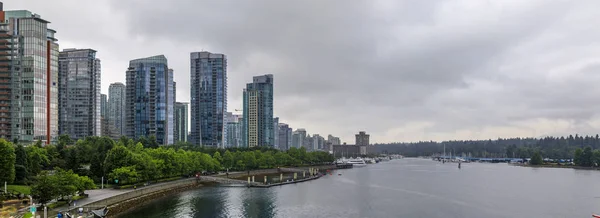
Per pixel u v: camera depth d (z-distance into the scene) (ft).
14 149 618.03
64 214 450.71
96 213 483.10
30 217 412.77
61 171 536.83
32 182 608.60
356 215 600.80
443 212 626.64
